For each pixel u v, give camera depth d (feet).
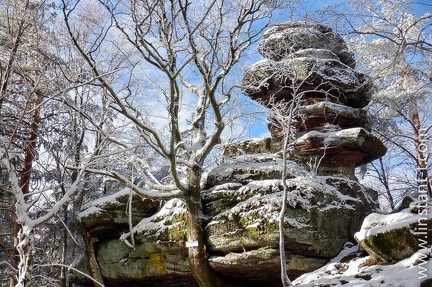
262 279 36.86
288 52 45.06
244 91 41.93
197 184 37.60
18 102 42.60
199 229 36.29
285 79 41.14
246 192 36.91
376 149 40.75
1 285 58.18
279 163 39.22
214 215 37.55
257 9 35.70
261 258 34.06
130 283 41.86
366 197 40.45
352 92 43.83
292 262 34.12
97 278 41.39
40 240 61.16
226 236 35.58
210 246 36.45
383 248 29.48
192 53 36.09
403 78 44.24
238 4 38.42
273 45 45.47
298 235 33.76
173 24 34.60
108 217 41.83
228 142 44.88
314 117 41.70
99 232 42.93
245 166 39.75
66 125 48.06
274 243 33.71
